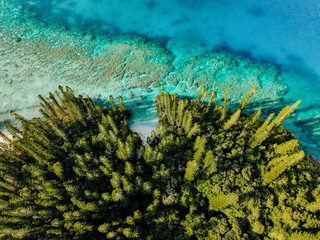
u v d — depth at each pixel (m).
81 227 31.53
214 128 46.34
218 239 32.88
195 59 76.12
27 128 48.81
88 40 83.12
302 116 63.00
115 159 43.12
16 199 36.56
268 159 39.91
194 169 35.69
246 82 69.62
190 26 88.00
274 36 83.44
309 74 72.38
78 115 49.09
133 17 91.75
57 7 97.00
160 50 79.31
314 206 31.38
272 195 34.91
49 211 34.75
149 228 34.47
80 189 37.12
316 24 86.44
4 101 64.88
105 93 66.88
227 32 85.50
